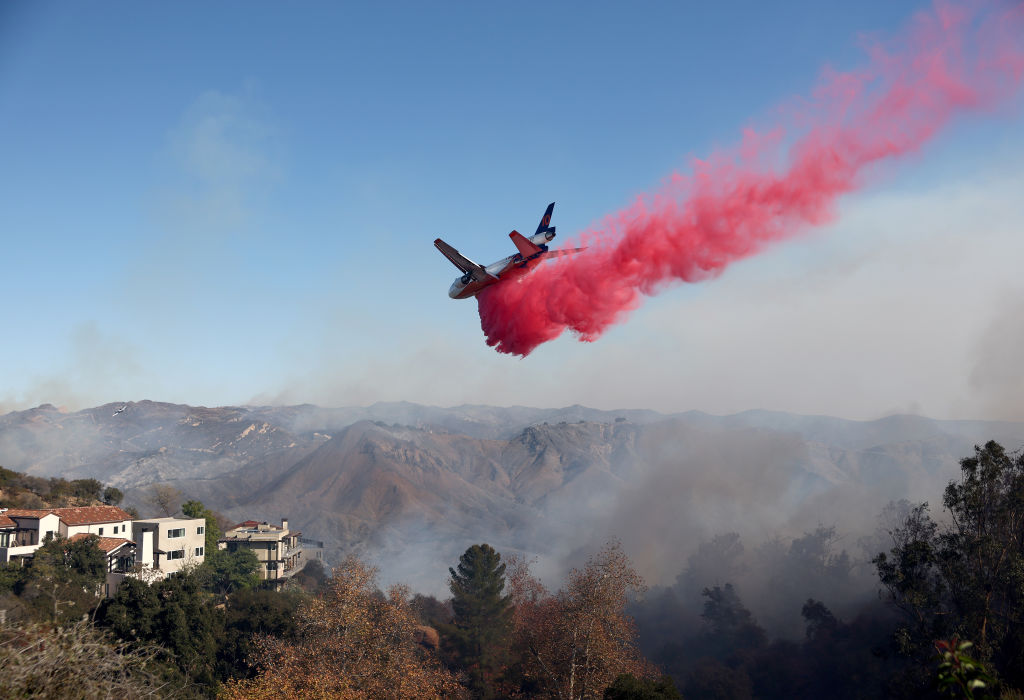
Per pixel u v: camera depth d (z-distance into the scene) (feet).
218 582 285.02
